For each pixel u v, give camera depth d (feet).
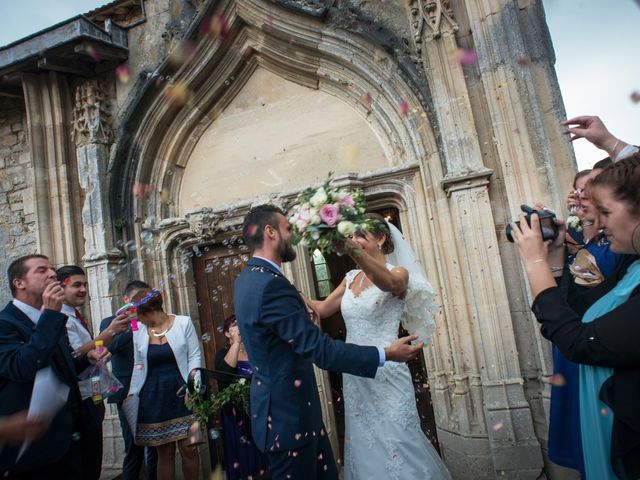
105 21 16.19
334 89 14.90
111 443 14.48
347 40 13.76
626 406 3.68
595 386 4.18
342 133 14.74
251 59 15.79
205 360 15.83
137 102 15.61
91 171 15.76
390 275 6.72
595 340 3.73
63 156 16.33
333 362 5.83
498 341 10.99
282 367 6.31
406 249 8.07
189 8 15.70
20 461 6.71
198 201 16.22
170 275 15.79
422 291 7.62
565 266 5.28
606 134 5.98
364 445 7.03
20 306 7.77
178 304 15.65
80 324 10.41
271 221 6.94
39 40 15.26
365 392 7.13
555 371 5.52
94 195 15.61
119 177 15.81
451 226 12.14
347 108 14.80
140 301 10.34
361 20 13.57
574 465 5.22
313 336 5.95
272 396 6.21
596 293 4.89
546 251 4.65
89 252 15.43
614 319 3.69
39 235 16.08
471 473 11.15
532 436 10.47
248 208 14.51
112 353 10.78
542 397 10.57
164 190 16.25
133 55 16.46
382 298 7.20
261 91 15.90
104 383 8.59
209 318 15.98
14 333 7.31
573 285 5.29
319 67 14.66
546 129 11.01
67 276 10.20
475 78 12.03
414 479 6.60
